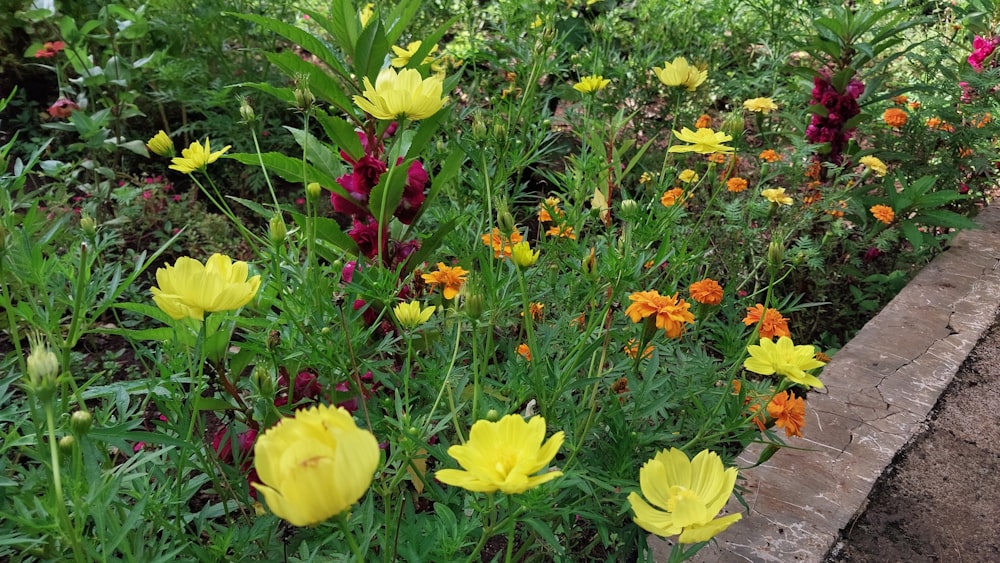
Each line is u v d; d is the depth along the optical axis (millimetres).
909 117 3855
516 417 974
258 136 4137
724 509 2047
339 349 1597
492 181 2531
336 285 1780
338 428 825
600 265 1883
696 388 1872
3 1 4250
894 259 3691
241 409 1728
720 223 3438
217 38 4309
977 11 4512
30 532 1187
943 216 3398
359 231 2197
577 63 4098
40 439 1221
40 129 4293
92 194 3451
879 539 2023
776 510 2061
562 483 1210
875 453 2303
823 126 3709
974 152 3836
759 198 3465
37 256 1406
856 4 4684
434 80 1534
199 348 1354
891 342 2875
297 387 1880
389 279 1711
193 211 3643
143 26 3875
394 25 2547
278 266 1605
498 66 3848
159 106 4285
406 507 1516
